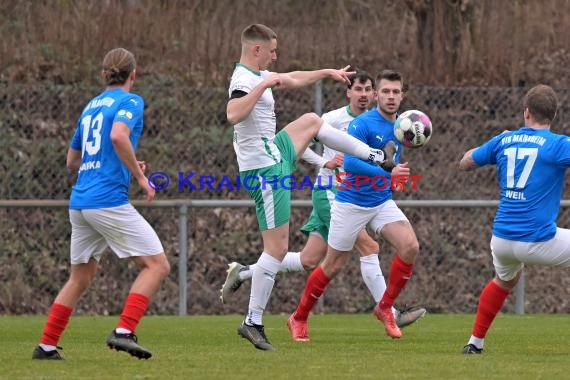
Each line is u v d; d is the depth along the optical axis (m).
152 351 20.42
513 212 18.61
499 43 38.91
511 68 38.38
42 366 17.23
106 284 32.88
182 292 31.83
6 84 34.69
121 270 33.03
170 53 37.44
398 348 21.48
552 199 18.52
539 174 18.41
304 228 26.20
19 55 36.16
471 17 38.91
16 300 32.62
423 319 30.55
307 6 41.47
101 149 17.41
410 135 22.84
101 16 38.00
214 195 35.06
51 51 36.56
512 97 36.38
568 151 18.22
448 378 15.88
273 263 20.48
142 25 37.97
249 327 20.64
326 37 39.28
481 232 34.94
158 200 32.53
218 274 33.78
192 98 35.44
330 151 26.16
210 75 36.91
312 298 23.56
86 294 32.66
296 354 19.77
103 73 17.95
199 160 35.16
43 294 32.84
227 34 38.19
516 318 30.88
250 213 34.56
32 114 34.38
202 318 30.55
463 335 25.16
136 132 17.58
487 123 36.19
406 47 39.28
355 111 25.81
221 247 34.03
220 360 18.42
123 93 17.67
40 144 34.12
